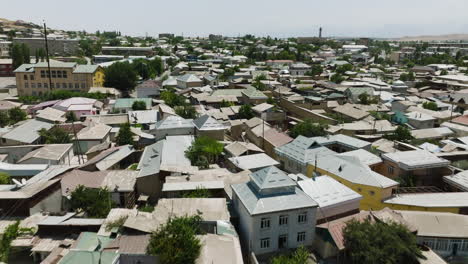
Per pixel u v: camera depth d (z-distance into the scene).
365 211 34.22
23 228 29.83
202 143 51.78
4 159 51.22
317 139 56.28
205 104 90.56
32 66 105.06
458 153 49.53
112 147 56.84
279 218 30.19
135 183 41.06
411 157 46.06
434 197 37.81
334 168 41.91
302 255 28.30
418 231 30.38
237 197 33.12
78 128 64.94
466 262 29.81
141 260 25.30
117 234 27.92
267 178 32.25
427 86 125.00
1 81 128.62
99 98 95.25
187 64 162.75
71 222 30.06
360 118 75.06
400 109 83.69
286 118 76.38
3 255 26.75
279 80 130.00
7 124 70.00
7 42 182.38
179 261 23.88
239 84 111.00
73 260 23.69
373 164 46.09
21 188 36.53
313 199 32.78
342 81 126.12
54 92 93.88
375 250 26.28
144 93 104.69
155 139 60.34
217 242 27.70
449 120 74.31
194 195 35.62
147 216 29.88
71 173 41.50
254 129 63.50
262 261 29.84
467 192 39.50
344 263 29.48
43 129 60.81
